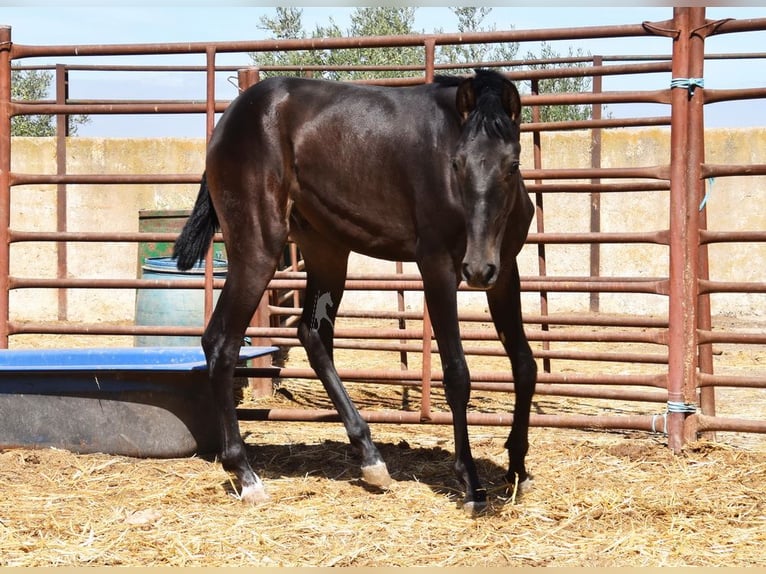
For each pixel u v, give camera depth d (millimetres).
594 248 10703
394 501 3980
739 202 10711
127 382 4598
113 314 11195
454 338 3812
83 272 11180
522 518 3689
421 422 5090
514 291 3896
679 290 4809
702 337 4867
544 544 3418
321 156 4156
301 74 11742
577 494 3982
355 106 4109
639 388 7086
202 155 11195
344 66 7520
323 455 4836
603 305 10992
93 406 4621
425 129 3879
